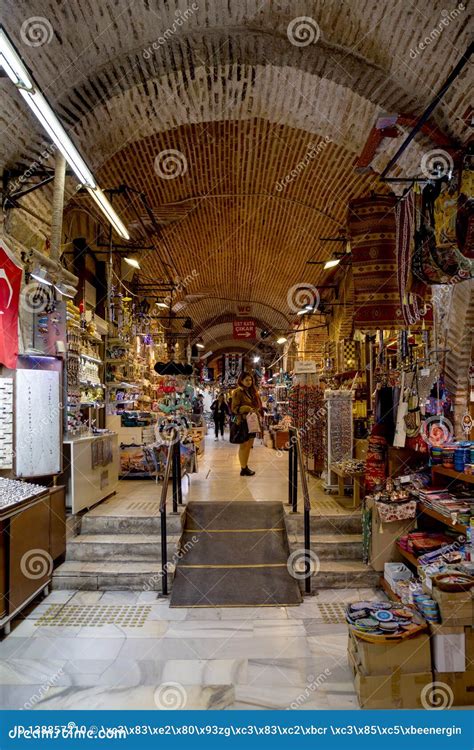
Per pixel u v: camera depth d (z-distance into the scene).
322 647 3.58
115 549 5.03
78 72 4.79
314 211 9.84
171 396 10.79
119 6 4.39
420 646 2.91
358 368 10.92
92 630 3.86
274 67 5.16
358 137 5.64
